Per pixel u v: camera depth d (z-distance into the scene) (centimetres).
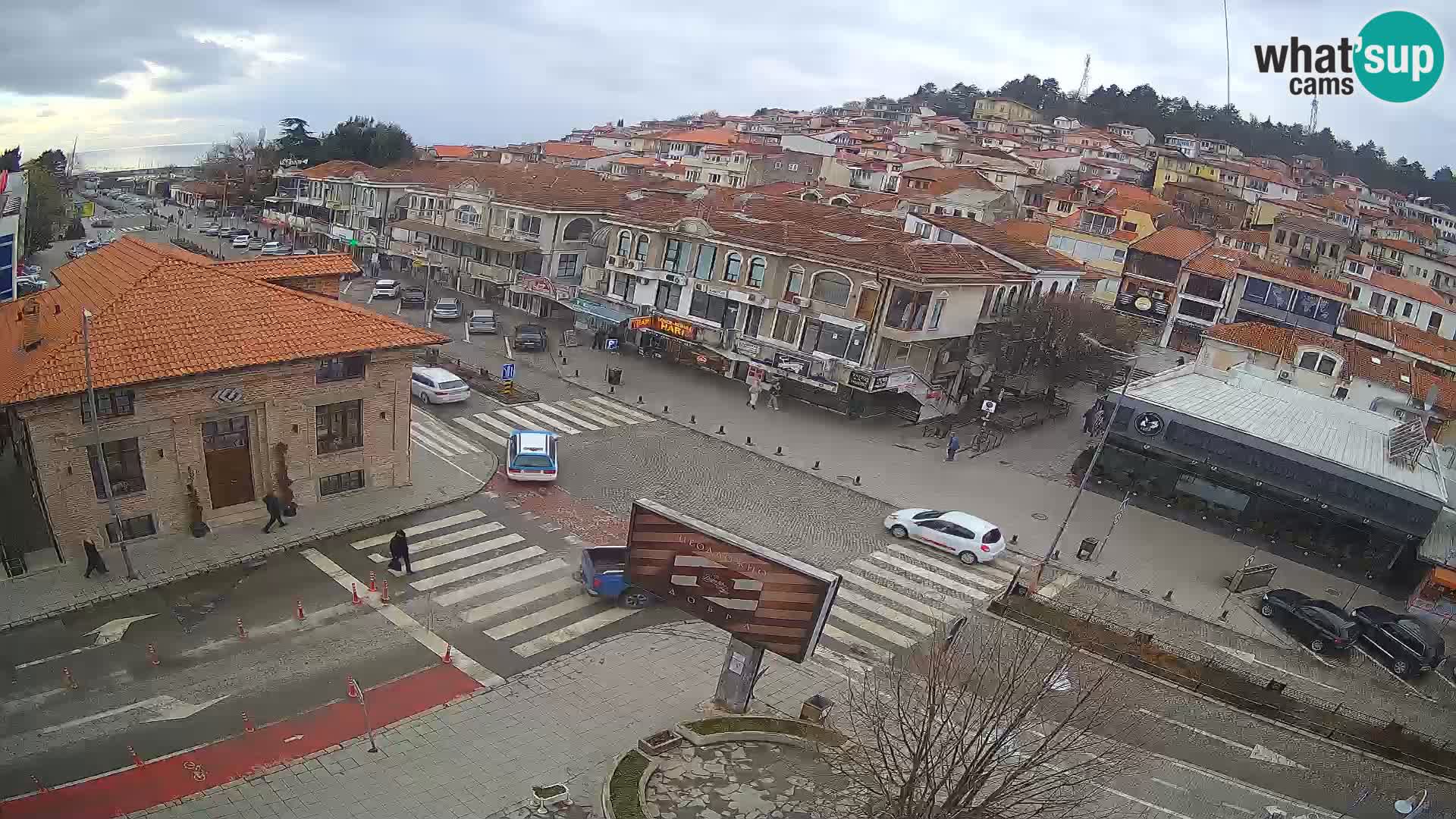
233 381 2856
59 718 2052
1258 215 10494
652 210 5962
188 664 2300
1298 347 5753
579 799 1948
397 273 8038
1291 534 3984
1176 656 2886
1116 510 4144
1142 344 7175
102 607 2509
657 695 2386
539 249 6600
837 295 4781
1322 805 2331
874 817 1858
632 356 5784
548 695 2331
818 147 10988
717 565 2214
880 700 2312
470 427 4241
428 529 3173
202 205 12000
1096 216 8212
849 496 3919
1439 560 3578
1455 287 8506
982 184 8750
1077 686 2650
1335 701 2862
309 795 1881
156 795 1838
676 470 3975
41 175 8538
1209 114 19038
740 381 5381
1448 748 2667
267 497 2967
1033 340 5269
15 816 1744
